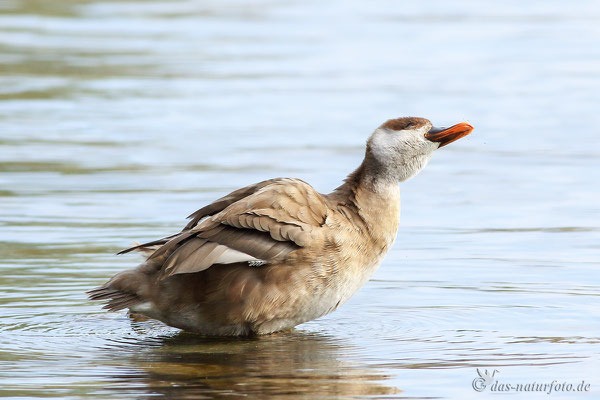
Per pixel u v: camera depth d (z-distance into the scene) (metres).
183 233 10.58
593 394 8.78
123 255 13.45
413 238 14.68
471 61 30.45
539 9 39.56
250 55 31.38
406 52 31.86
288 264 10.35
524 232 14.94
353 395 8.80
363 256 10.79
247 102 25.25
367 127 22.58
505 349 10.07
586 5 40.47
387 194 11.07
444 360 9.76
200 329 10.69
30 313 11.32
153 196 16.89
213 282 10.37
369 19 37.62
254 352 10.20
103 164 19.25
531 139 21.78
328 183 17.80
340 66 29.80
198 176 18.36
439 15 38.41
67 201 16.52
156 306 10.52
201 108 24.59
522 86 27.08
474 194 17.50
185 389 8.96
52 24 36.22
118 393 8.84
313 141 21.34
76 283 12.34
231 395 8.80
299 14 38.72
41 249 13.75
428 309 11.55
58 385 9.03
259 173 18.56
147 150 20.47
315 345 10.41
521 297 11.91
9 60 30.06
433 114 23.64
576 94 26.12
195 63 30.12
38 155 19.92
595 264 13.22
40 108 24.45
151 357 10.01
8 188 17.36
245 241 10.22
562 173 18.92
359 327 10.98
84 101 25.30
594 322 10.93
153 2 41.47
